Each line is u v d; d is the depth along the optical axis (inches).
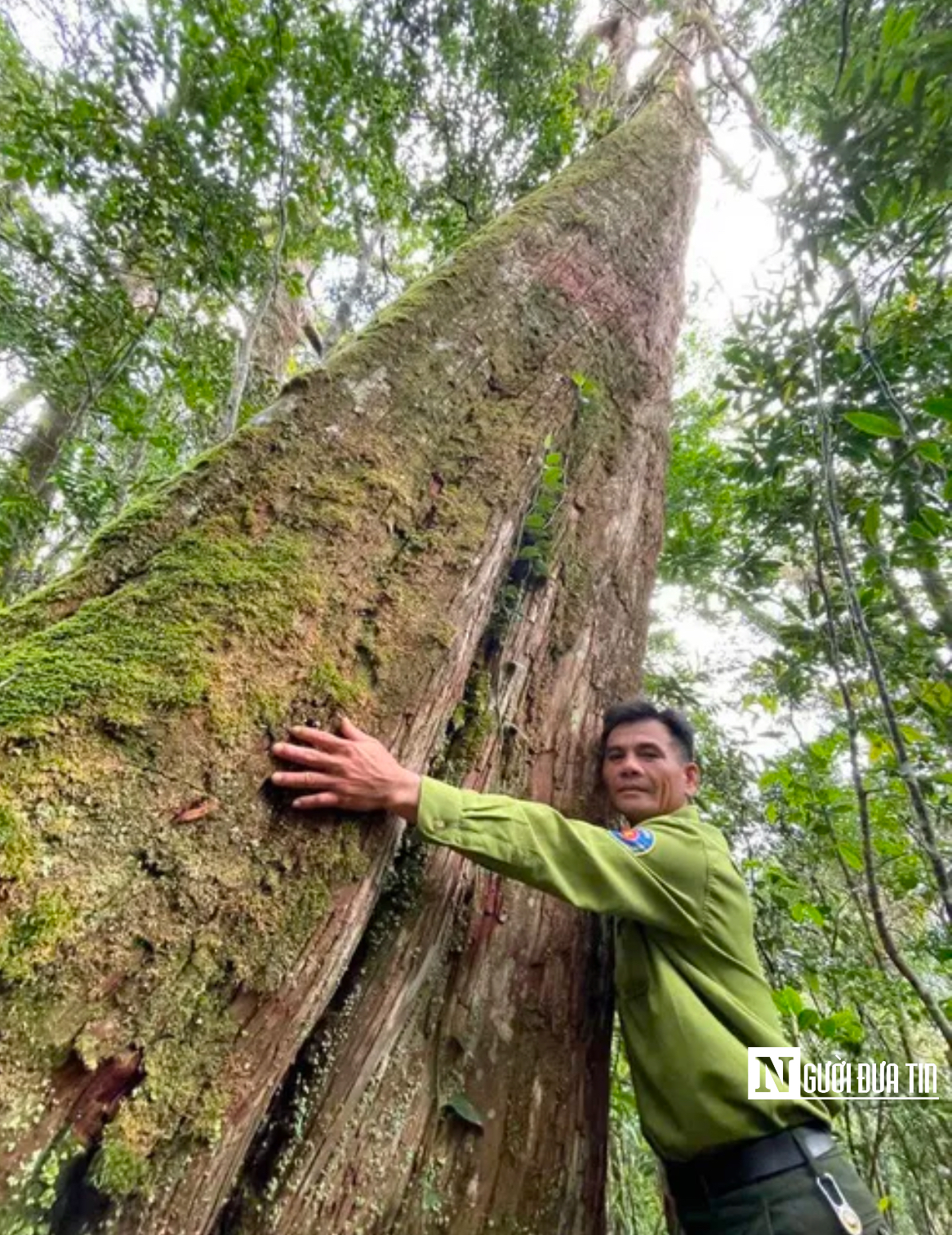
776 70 143.6
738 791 138.7
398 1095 49.8
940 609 112.3
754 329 102.3
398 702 48.5
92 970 29.5
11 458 187.2
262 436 54.6
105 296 152.4
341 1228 43.4
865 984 105.2
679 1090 51.0
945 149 73.9
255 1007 34.8
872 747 93.0
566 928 64.7
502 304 85.5
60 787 32.2
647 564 95.3
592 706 77.6
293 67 134.6
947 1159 101.1
